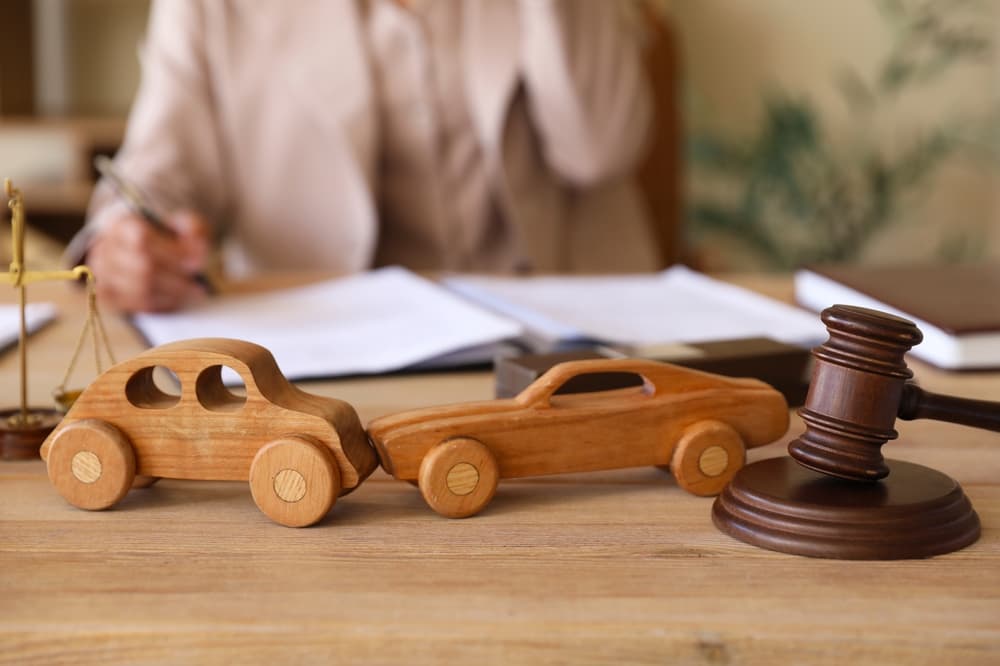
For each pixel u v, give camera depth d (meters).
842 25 3.10
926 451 0.69
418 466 0.56
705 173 3.16
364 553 0.51
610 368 0.60
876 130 3.16
